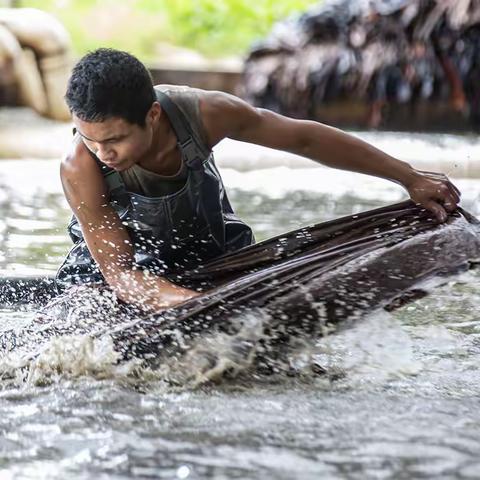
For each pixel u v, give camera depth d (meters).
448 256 9.70
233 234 11.18
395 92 30.94
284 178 22.66
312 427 8.09
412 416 8.40
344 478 7.03
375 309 9.59
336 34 31.72
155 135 9.74
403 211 10.27
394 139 28.17
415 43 30.91
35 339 9.83
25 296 12.02
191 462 7.31
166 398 8.85
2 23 31.16
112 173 9.95
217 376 9.33
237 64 36.72
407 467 7.24
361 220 10.29
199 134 9.93
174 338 9.44
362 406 8.67
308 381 9.41
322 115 31.55
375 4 31.56
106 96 9.01
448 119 30.84
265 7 44.28
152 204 10.19
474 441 7.78
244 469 7.18
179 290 9.85
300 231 10.41
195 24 43.66
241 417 8.34
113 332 9.55
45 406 8.59
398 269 9.64
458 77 30.66
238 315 9.52
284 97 31.62
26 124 30.06
